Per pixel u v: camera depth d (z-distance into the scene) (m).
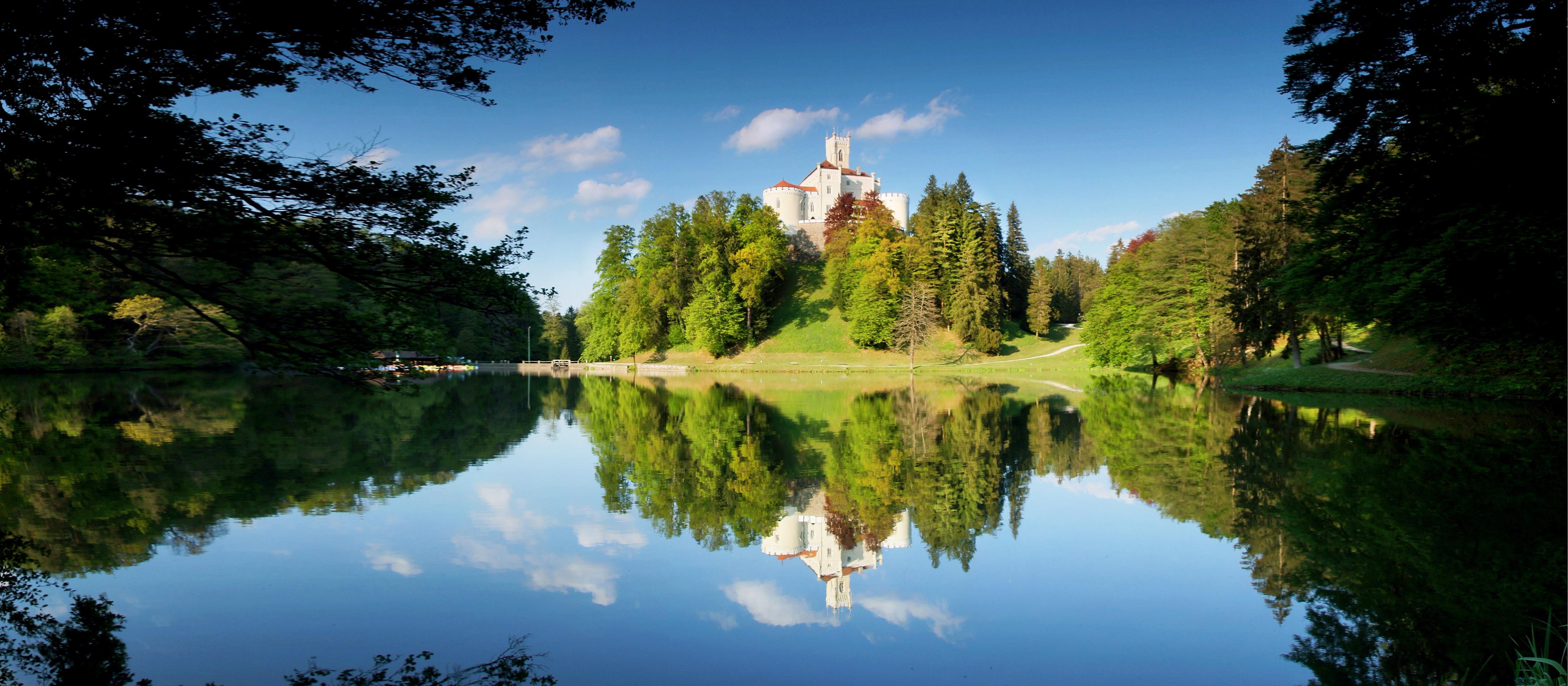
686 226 58.81
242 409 20.98
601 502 10.22
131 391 26.50
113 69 5.20
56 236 5.84
